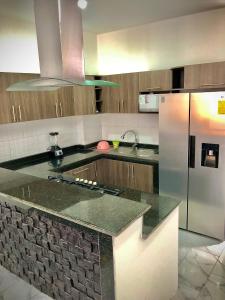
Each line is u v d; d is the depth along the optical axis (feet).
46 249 6.52
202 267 8.54
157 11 10.52
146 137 13.97
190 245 9.83
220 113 9.14
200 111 9.57
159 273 6.57
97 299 5.71
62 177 9.20
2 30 10.29
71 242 5.82
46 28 6.54
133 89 12.46
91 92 13.05
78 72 7.02
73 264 5.97
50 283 6.79
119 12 10.34
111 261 4.96
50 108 11.27
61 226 5.92
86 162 12.51
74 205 5.56
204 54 11.44
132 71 13.78
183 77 11.10
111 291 5.16
